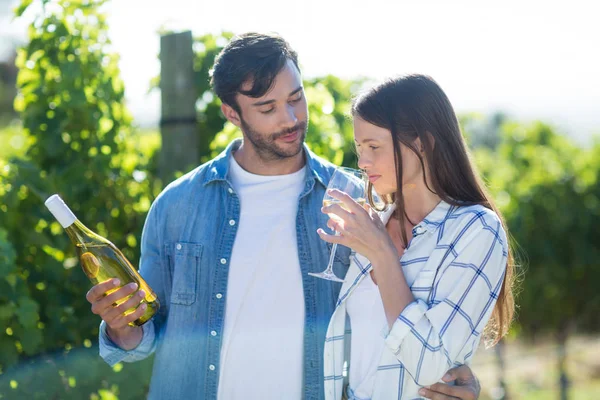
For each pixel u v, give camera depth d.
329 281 2.44
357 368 2.20
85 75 3.60
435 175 2.12
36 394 3.10
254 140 2.45
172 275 2.54
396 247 2.25
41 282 3.34
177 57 3.62
